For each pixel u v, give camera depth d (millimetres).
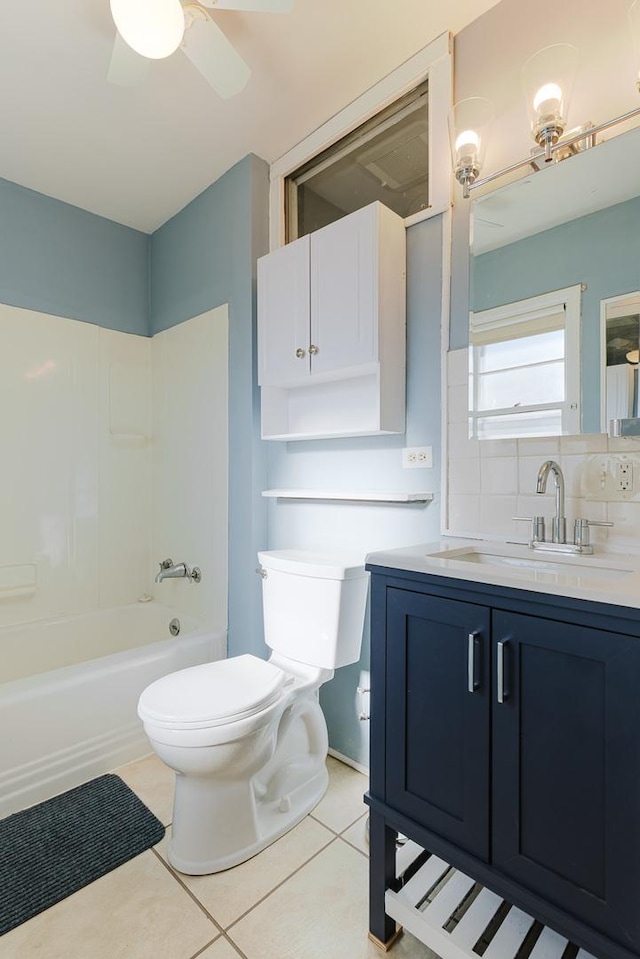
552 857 869
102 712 1812
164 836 1461
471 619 988
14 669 2232
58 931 1147
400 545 1712
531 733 900
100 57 1583
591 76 1292
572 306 1303
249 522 2145
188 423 2504
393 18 1482
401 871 1208
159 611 2596
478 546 1390
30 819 1532
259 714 1336
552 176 1337
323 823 1522
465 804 990
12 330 2283
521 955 993
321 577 1625
